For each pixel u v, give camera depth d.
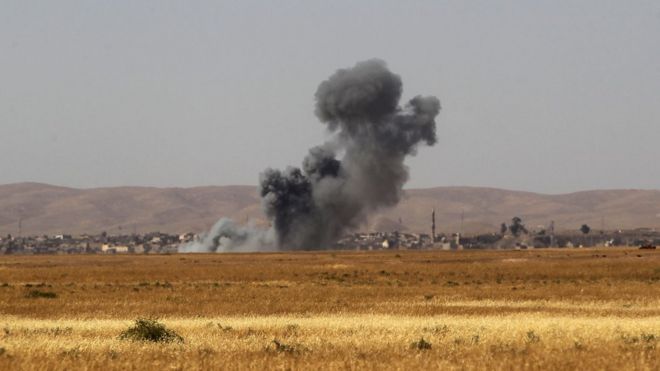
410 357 132.62
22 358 132.25
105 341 156.62
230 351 142.50
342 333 170.12
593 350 139.38
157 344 151.88
